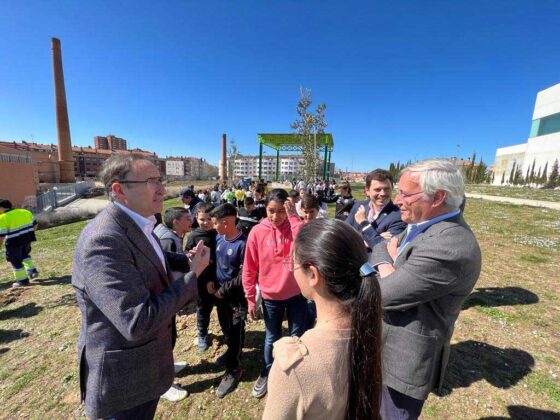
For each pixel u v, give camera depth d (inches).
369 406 34.5
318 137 675.4
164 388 60.7
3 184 917.8
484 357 118.0
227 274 112.3
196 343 133.6
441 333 54.6
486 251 271.4
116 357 52.4
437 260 48.9
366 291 35.4
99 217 53.3
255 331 144.9
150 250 57.0
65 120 1358.3
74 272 51.5
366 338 34.7
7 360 125.3
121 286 48.1
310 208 126.5
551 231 353.7
